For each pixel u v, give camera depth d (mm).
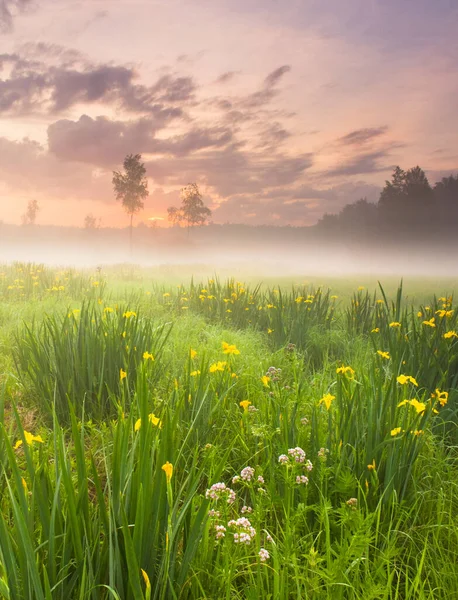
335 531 2436
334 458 2752
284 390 3584
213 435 3518
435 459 3207
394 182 105188
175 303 11531
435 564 2328
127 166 72062
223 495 1986
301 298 8922
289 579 2064
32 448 2383
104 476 3150
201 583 2035
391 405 2967
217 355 5738
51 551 1741
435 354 4418
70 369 4258
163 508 1959
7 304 10227
